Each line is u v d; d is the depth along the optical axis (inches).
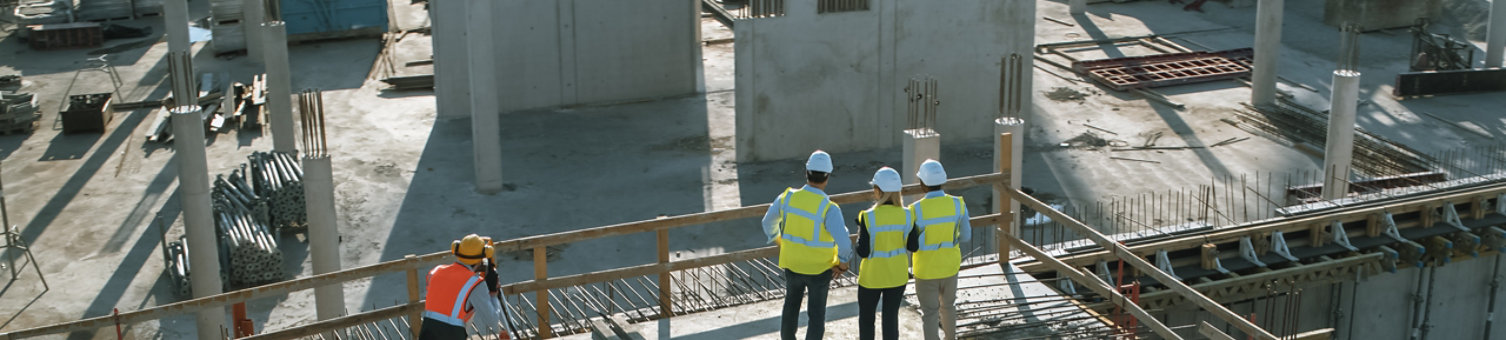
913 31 1202.0
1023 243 495.2
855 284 488.4
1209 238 804.0
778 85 1173.7
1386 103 1357.0
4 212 903.7
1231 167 1145.4
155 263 926.4
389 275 895.1
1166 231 816.3
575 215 1037.2
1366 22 1675.7
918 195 514.0
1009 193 493.0
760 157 1191.6
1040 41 1653.5
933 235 402.0
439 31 1290.6
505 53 1337.4
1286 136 1228.5
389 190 1090.7
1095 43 1642.5
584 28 1359.5
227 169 1153.4
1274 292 704.4
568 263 916.0
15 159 1176.8
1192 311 815.7
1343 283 888.9
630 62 1392.7
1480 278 953.5
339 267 764.6
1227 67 1481.3
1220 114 1316.4
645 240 963.3
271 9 1117.1
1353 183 1011.9
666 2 1386.6
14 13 1802.4
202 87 1411.2
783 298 481.7
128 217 1020.5
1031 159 1171.9
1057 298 479.2
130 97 1403.8
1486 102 1358.3
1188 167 1146.7
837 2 1168.8
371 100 1397.6
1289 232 847.1
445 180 1119.0
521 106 1365.7
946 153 1216.8
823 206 393.4
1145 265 430.0
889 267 394.9
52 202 1056.8
